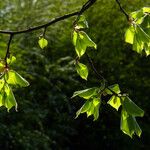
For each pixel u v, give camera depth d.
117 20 11.35
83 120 11.18
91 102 2.30
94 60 11.34
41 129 9.40
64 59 10.56
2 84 2.52
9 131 8.79
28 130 9.19
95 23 11.38
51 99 10.21
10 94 2.52
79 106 10.70
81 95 2.29
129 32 2.27
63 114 10.36
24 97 9.59
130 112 2.14
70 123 10.84
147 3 11.17
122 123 2.15
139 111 2.14
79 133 11.27
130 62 11.88
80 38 2.35
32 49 9.82
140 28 2.23
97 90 2.29
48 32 10.82
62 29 10.87
